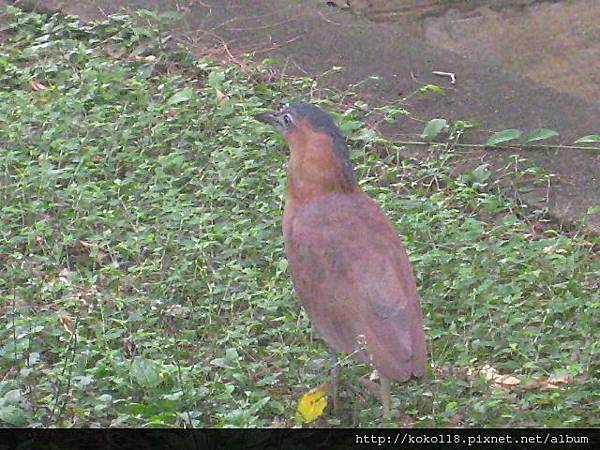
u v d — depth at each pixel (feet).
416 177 39.99
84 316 32.37
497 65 47.60
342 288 28.09
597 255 36.78
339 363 28.32
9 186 37.42
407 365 26.91
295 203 30.17
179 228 35.81
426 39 52.75
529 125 43.21
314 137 30.14
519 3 53.16
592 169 40.98
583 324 32.22
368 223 29.01
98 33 47.21
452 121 43.39
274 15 49.29
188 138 40.83
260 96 44.01
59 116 40.98
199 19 48.75
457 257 34.83
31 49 45.19
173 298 33.45
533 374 30.86
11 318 31.71
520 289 33.63
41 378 29.78
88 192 36.99
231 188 38.27
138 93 42.73
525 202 39.47
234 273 33.63
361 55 47.06
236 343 31.50
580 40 52.03
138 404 28.43
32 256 34.53
